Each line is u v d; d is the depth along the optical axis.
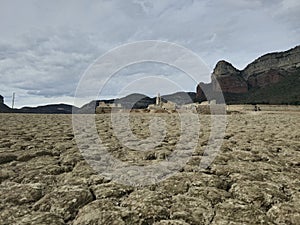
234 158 9.20
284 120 32.41
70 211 4.79
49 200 5.20
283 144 12.10
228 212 4.82
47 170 7.23
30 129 17.58
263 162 8.56
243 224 4.38
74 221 4.45
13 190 5.68
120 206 5.03
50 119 30.20
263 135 15.59
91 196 5.48
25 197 5.32
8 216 4.51
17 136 13.53
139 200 5.31
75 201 5.16
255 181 6.50
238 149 10.91
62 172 7.25
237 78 174.38
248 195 5.57
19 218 4.45
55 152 9.84
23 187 5.86
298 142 12.68
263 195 5.55
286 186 6.21
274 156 9.45
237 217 4.63
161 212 4.77
